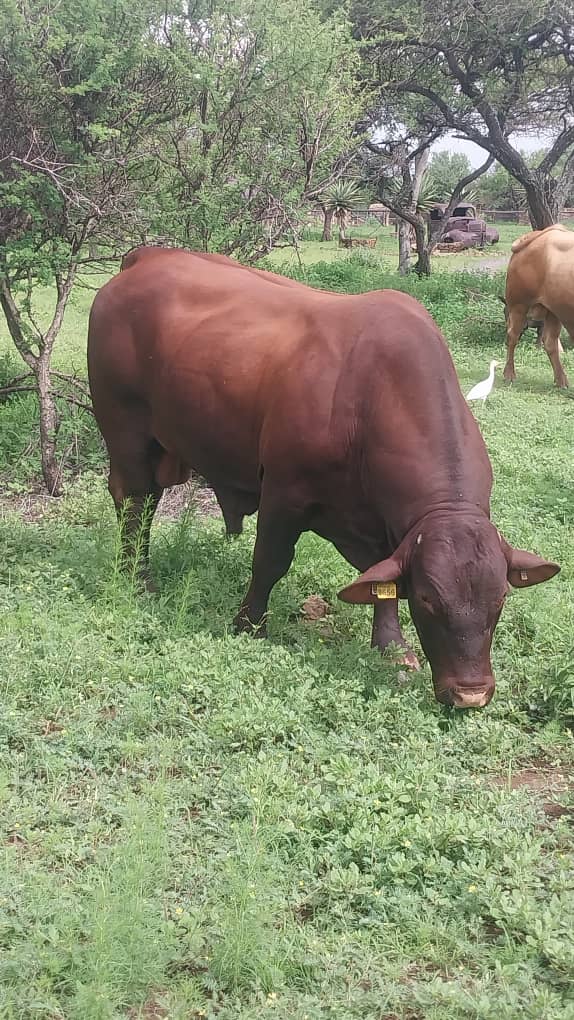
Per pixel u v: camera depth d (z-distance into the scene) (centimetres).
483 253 4603
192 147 875
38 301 1795
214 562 643
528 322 1378
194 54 847
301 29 884
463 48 2014
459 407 483
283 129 898
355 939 322
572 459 941
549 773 436
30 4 777
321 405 494
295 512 518
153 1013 297
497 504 779
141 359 604
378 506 486
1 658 477
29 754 412
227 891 331
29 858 353
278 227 920
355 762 409
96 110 781
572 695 469
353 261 3069
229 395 542
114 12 778
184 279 603
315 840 370
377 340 491
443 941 323
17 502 803
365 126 2119
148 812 368
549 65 2241
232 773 404
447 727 453
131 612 540
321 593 623
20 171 745
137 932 302
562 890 340
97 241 841
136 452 638
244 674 476
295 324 534
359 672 488
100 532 650
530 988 302
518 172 2169
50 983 293
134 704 445
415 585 438
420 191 3722
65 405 937
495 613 429
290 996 300
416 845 359
